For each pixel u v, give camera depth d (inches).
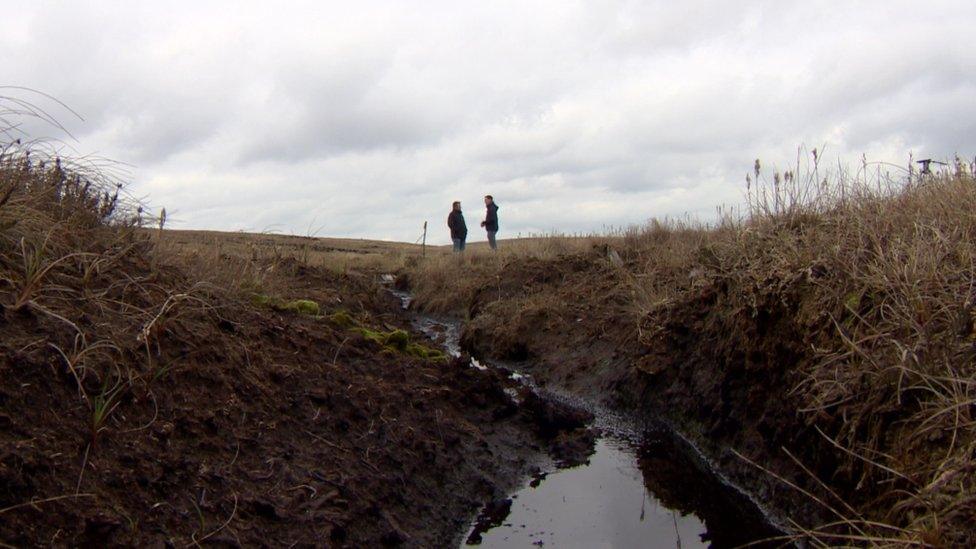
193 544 130.3
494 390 283.3
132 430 144.4
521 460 239.1
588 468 238.4
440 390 255.6
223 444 160.2
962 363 145.4
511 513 200.2
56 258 177.8
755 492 205.6
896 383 154.6
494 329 434.6
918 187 233.0
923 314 157.6
